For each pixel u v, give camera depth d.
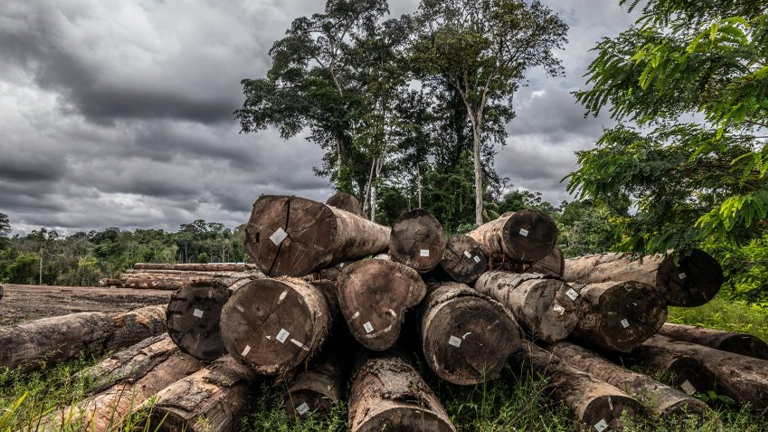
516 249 4.93
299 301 3.11
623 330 4.12
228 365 3.50
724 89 3.61
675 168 4.14
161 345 4.18
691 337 5.04
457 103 29.64
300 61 34.78
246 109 32.66
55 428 2.50
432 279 5.82
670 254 4.38
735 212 3.19
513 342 3.33
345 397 3.58
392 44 33.09
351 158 33.50
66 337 4.54
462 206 26.95
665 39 3.66
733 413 3.54
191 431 2.67
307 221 3.62
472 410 3.44
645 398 3.25
